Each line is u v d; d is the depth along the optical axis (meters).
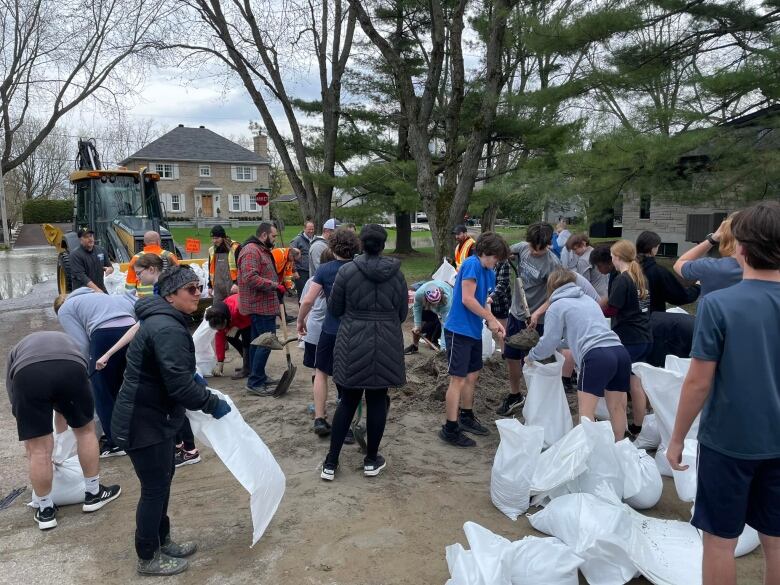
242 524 3.78
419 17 17.94
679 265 4.10
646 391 4.41
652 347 5.44
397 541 3.53
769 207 2.32
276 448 4.96
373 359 4.07
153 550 3.25
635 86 9.67
